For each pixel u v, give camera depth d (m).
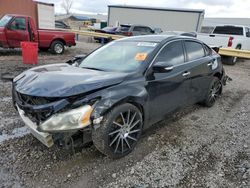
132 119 3.13
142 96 3.15
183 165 3.02
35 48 8.79
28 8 17.92
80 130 2.71
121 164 2.99
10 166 2.87
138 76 3.22
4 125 3.90
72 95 2.60
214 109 5.11
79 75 3.04
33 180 2.66
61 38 12.11
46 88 2.70
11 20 10.27
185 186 2.66
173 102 3.89
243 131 4.05
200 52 4.69
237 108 5.26
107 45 4.26
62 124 2.57
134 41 4.05
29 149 3.22
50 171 2.81
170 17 28.25
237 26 12.12
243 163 3.10
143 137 3.68
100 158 3.08
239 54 10.33
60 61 10.15
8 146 3.28
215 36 11.30
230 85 7.29
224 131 4.03
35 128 2.72
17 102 2.92
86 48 15.16
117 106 2.90
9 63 8.94
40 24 18.88
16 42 10.53
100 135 2.81
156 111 3.56
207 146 3.50
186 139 3.68
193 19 27.38
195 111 4.93
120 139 3.03
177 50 4.02
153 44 3.75
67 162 2.98
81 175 2.77
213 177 2.82
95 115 2.67
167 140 3.62
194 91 4.45
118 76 3.07
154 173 2.85
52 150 3.21
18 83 3.08
